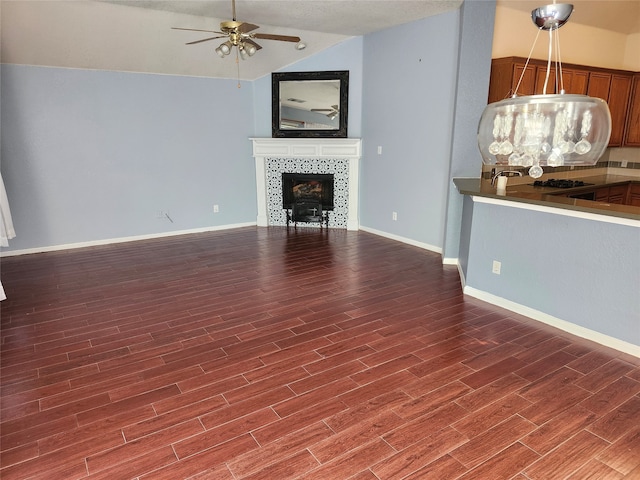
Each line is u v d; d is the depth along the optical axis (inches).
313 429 85.6
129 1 160.1
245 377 103.7
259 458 78.0
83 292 157.4
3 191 178.7
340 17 190.1
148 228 233.9
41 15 162.2
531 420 88.0
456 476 73.9
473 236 150.9
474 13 164.9
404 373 105.2
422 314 139.0
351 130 244.4
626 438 82.8
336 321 134.0
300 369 107.1
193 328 129.4
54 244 210.2
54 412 90.7
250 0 163.2
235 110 246.4
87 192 213.6
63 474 74.4
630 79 204.5
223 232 249.8
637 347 111.4
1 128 188.9
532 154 93.6
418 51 198.4
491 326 130.4
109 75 207.6
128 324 132.0
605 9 188.5
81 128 206.1
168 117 227.0
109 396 96.3
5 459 77.7
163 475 74.1
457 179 178.1
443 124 192.7
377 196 238.7
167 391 98.3
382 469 75.4
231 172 253.3
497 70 174.9
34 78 191.5
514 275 139.2
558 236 124.9
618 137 210.1
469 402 93.8
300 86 241.6
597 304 118.3
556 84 164.7
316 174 253.3
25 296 153.6
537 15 90.2
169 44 198.5
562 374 104.5
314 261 194.5
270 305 146.1
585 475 74.1
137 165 223.8
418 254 204.8
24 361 110.7
